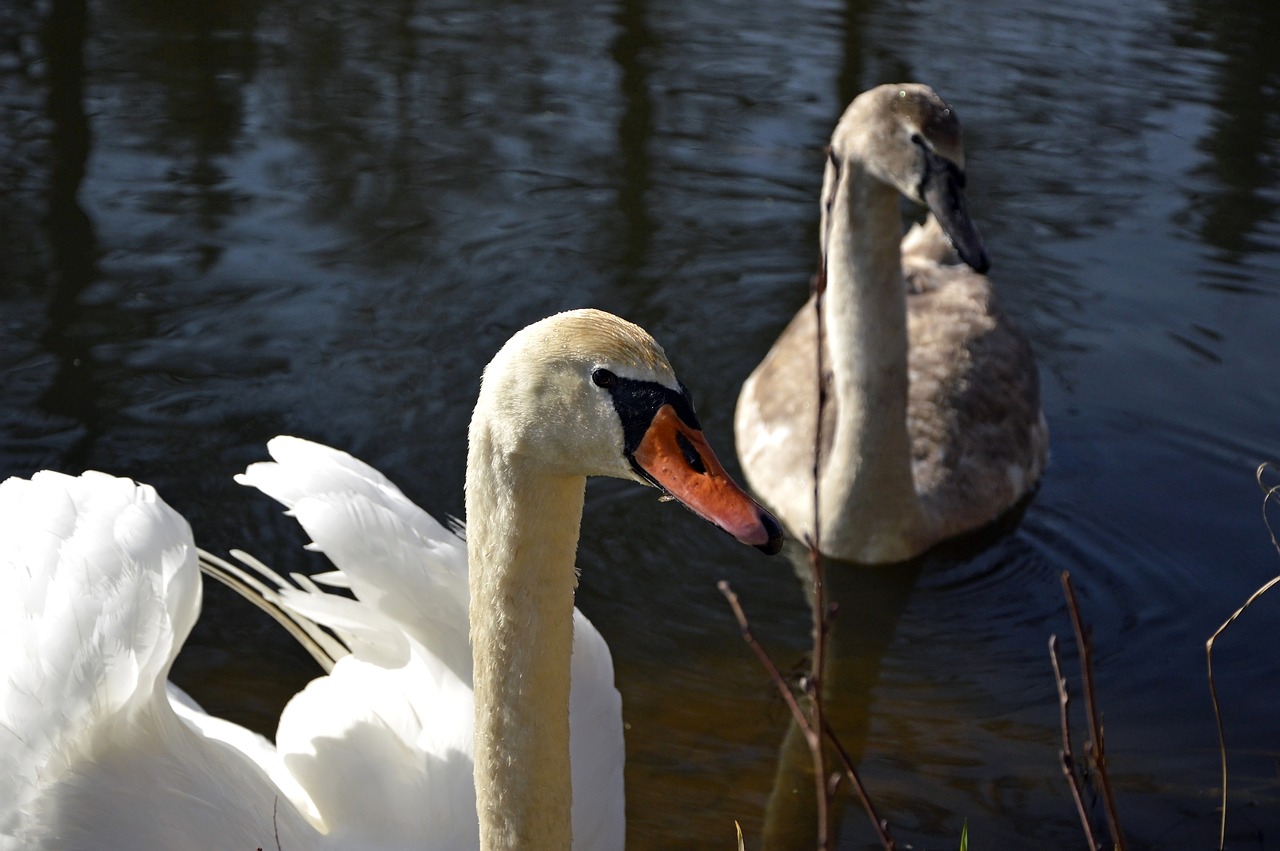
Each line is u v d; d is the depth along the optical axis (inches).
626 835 253.1
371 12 602.5
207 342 397.4
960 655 318.0
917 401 391.5
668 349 424.5
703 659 307.9
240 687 285.4
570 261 451.5
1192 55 582.6
